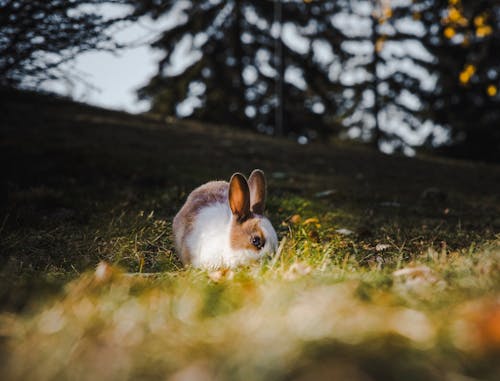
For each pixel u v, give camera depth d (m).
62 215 5.48
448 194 8.19
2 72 5.44
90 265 3.81
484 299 2.17
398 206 6.59
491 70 21.02
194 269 3.40
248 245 3.43
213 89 21.05
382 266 3.50
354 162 12.20
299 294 2.34
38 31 5.12
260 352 1.64
